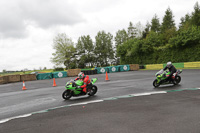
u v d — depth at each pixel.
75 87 7.18
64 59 48.34
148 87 9.03
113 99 6.60
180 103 5.27
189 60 26.62
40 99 8.05
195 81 9.98
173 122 3.69
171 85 9.09
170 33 42.72
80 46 61.53
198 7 39.72
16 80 23.06
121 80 14.06
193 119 3.80
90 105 5.89
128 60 42.50
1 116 5.60
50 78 24.92
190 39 25.05
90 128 3.69
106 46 63.22
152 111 4.61
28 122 4.55
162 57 31.92
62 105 6.32
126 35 65.38
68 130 3.68
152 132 3.24
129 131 3.36
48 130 3.79
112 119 4.18
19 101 8.08
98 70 28.33
